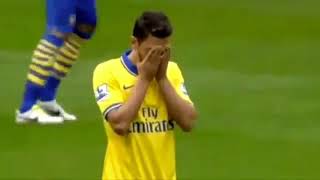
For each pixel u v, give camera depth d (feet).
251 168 107.76
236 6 244.63
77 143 113.91
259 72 165.68
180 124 64.18
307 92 149.59
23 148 111.34
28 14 215.51
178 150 113.91
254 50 187.21
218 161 109.81
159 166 63.93
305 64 175.94
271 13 236.22
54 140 114.62
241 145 116.98
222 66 169.48
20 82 147.74
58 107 120.78
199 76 159.22
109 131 64.08
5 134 116.37
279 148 116.26
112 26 208.23
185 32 205.87
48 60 116.26
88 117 125.80
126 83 63.67
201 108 135.64
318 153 114.42
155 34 61.67
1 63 163.02
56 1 115.03
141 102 62.34
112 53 180.34
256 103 140.26
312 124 128.88
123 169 63.77
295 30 214.90
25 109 119.03
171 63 66.18
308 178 104.73
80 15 116.37
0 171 102.83
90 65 163.84
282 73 165.89
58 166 105.29
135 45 63.05
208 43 192.34
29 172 102.99
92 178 101.55
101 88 63.87
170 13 230.68
